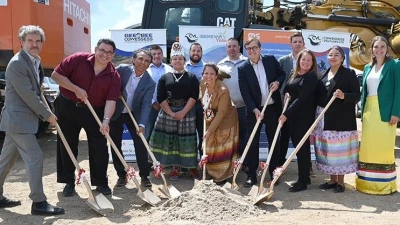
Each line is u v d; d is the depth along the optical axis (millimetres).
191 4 7262
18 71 4004
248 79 5340
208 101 5402
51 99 8508
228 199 4414
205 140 5223
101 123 4543
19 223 4035
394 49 8477
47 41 6969
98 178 5020
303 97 5043
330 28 8539
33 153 4219
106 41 4496
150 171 6352
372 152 5152
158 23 7383
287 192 5238
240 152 5980
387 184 5141
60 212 4289
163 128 5707
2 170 4363
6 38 6562
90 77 4570
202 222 3973
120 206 4605
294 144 5316
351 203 4781
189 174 6105
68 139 4871
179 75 5629
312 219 4148
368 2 8789
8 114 4133
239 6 7219
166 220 4051
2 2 6535
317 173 6348
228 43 6004
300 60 5141
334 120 5152
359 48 8828
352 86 5043
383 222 4082
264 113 5422
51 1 7008
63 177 4992
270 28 7398
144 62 5219
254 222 3996
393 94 5070
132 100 5320
